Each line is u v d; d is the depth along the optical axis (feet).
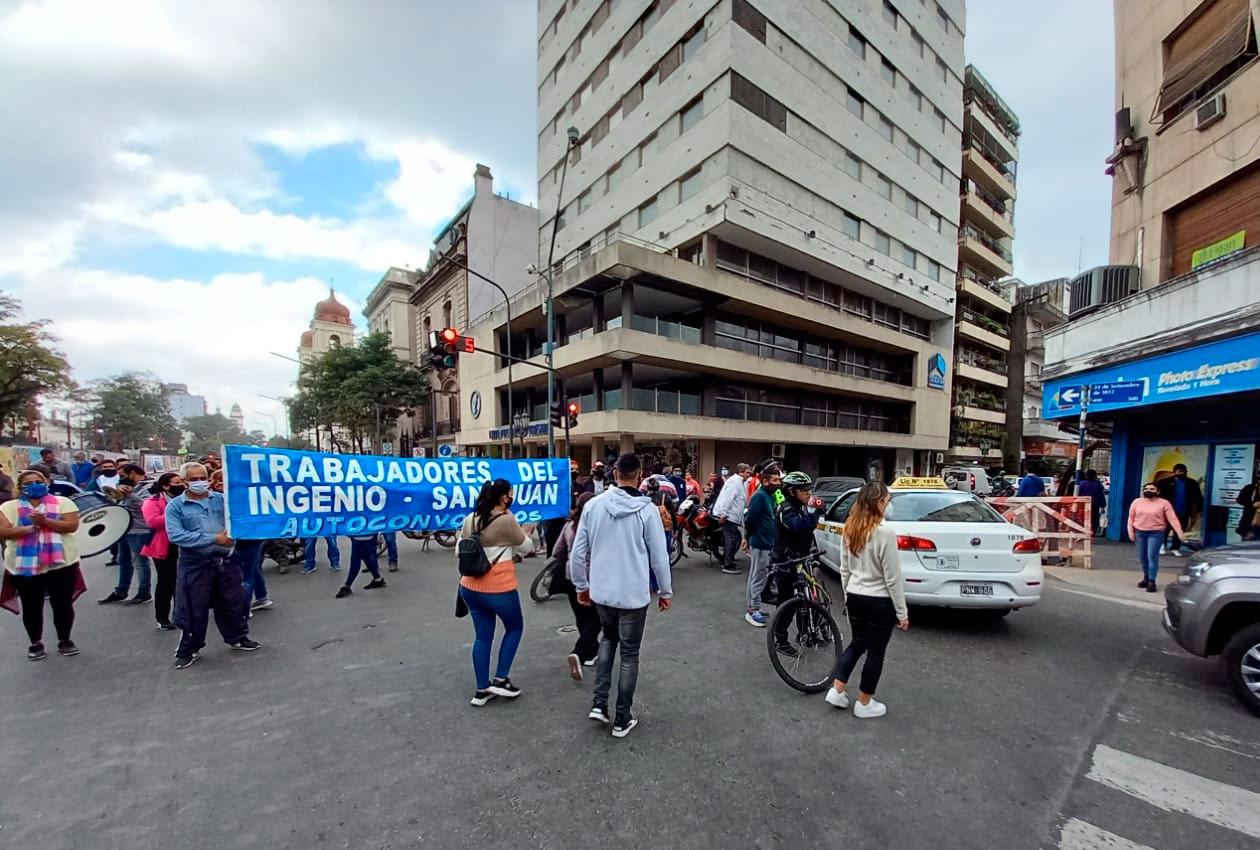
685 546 34.09
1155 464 33.91
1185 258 30.35
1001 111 119.34
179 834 7.90
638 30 73.67
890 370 96.43
